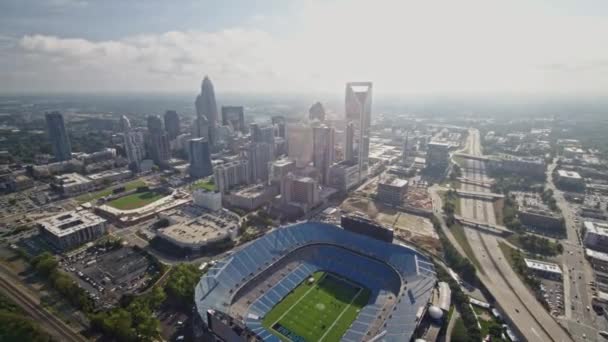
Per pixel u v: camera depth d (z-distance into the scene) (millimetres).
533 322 199125
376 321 197625
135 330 183250
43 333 182125
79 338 186250
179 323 198750
